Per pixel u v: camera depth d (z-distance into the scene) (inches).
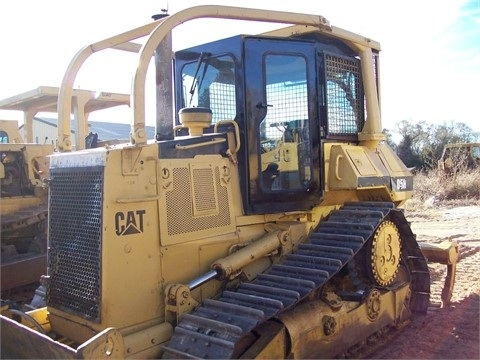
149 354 132.6
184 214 145.7
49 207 150.5
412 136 1096.2
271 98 164.6
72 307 140.5
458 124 1098.1
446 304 230.7
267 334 140.5
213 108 172.2
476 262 318.3
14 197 317.1
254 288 146.6
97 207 132.4
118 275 132.0
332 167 178.4
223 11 147.0
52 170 149.9
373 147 199.2
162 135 147.8
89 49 168.1
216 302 138.6
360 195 198.2
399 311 197.9
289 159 167.6
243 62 158.6
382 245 180.5
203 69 174.1
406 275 208.4
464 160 809.5
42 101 389.4
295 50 168.1
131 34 163.5
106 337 113.8
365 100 198.4
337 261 151.0
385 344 189.6
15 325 125.6
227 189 157.0
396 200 202.1
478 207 620.4
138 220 135.9
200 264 149.1
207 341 125.2
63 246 144.4
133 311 134.6
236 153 160.2
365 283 180.5
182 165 146.0
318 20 167.9
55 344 114.8
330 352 159.9
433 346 187.2
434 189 717.9
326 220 184.1
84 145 354.6
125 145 137.5
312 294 162.9
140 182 136.4
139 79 133.0
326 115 176.2
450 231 445.1
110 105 398.6
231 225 157.2
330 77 183.5
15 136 381.7
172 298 138.4
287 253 167.3
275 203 163.9
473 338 194.1
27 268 272.2
